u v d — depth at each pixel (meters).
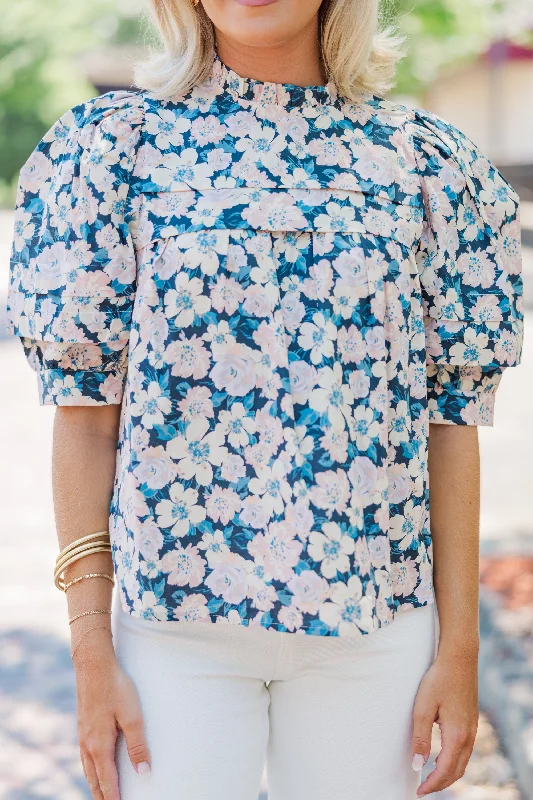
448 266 2.29
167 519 2.11
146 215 2.13
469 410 2.33
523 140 30.80
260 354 2.08
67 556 2.19
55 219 2.22
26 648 5.37
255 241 2.09
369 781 2.21
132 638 2.15
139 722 2.11
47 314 2.20
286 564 2.07
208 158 2.15
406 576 2.22
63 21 29.89
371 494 2.13
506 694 4.52
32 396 11.21
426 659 2.25
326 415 2.06
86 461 2.21
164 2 2.25
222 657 2.13
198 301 2.08
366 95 2.33
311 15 2.16
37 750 4.43
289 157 2.17
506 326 2.33
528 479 8.14
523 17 24.20
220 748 2.12
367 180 2.19
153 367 2.09
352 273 2.11
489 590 5.71
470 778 4.05
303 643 2.13
